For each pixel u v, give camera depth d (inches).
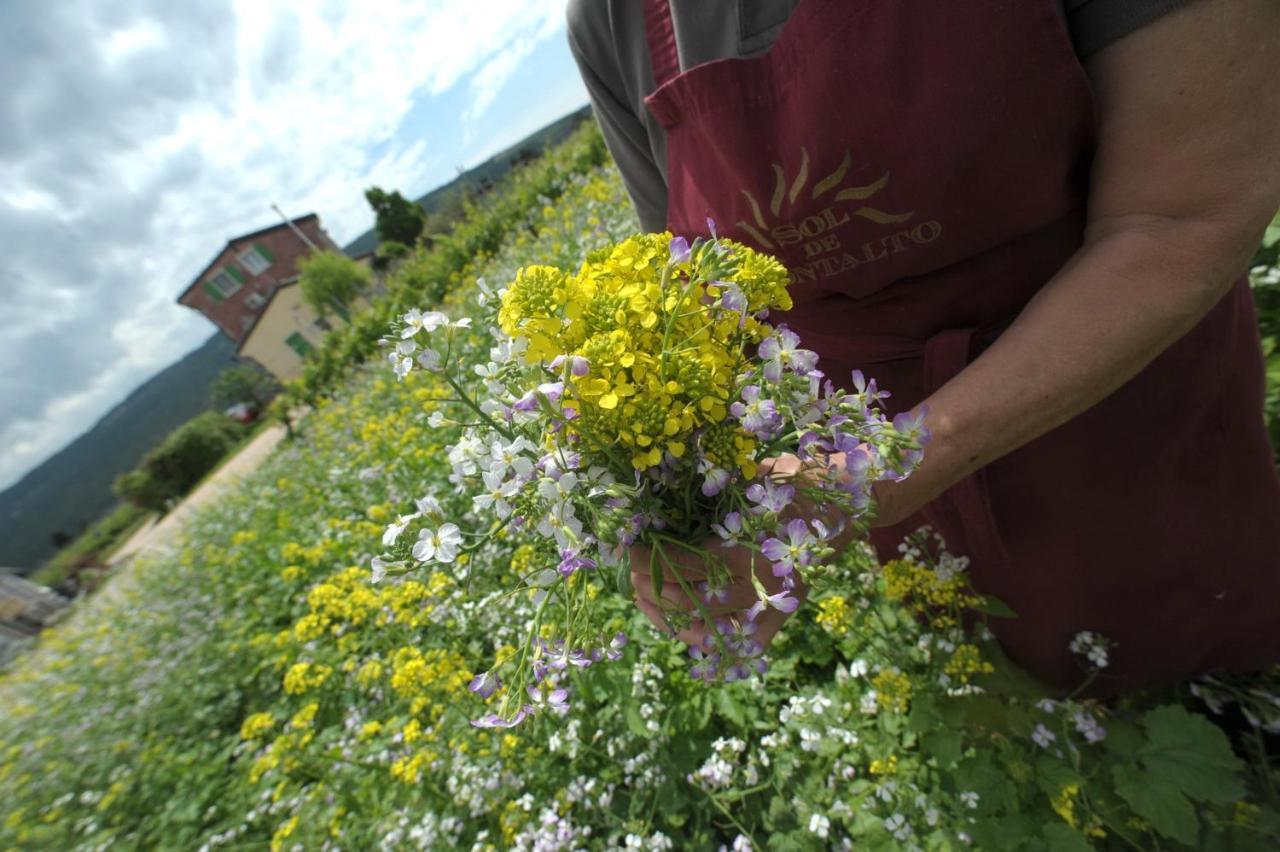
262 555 219.8
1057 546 52.3
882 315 44.8
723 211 42.5
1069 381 30.7
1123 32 27.1
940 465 32.9
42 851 127.6
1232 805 53.2
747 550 31.8
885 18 30.5
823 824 60.1
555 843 68.1
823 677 76.7
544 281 28.9
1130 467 47.1
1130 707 65.7
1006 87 29.9
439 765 82.0
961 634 63.2
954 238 37.6
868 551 74.2
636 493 28.4
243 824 105.0
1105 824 55.7
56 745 163.6
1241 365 46.0
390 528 31.8
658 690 75.4
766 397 28.6
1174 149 27.8
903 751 63.7
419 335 31.8
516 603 90.2
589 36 45.1
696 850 67.3
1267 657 58.7
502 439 32.7
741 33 36.3
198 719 148.9
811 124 34.9
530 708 31.8
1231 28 24.6
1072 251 39.1
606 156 402.6
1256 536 52.2
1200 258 28.8
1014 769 56.9
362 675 95.0
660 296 28.7
